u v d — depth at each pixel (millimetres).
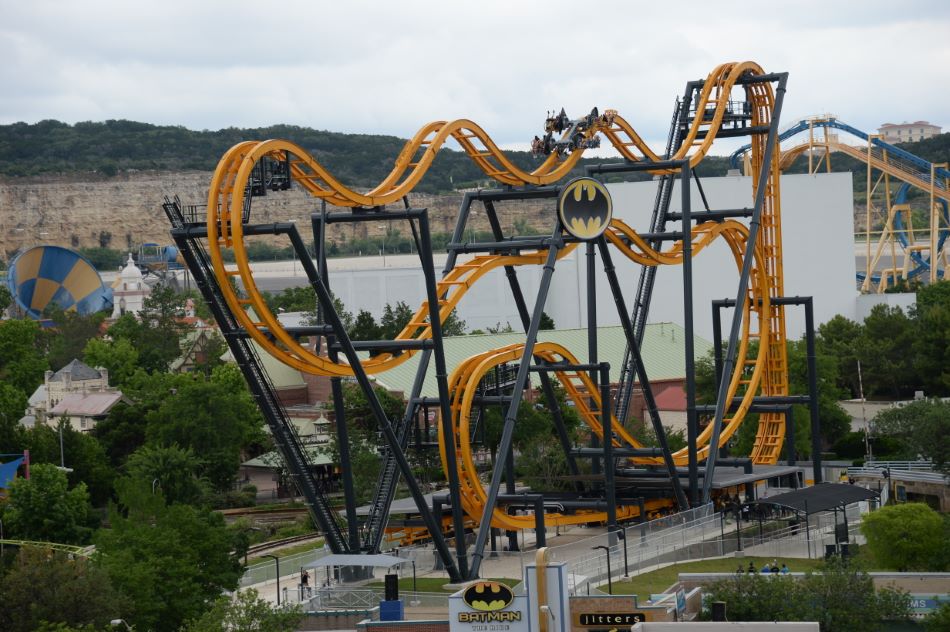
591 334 153000
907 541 125375
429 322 127750
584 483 154375
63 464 180250
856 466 186125
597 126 146250
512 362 147500
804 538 138000
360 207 117500
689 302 153000
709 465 155375
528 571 86938
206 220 105562
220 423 194375
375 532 123812
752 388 172750
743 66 173250
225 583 120250
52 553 119062
